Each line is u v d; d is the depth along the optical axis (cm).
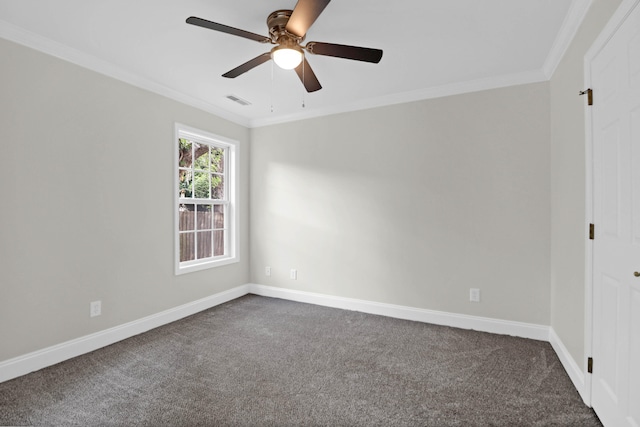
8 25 209
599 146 173
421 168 328
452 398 194
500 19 205
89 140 260
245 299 405
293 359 245
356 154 361
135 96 295
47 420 173
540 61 262
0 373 210
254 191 428
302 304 385
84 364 236
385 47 240
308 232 391
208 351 259
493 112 297
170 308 329
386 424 171
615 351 157
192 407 185
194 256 370
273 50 195
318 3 157
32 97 225
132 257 293
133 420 173
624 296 149
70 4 191
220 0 188
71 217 248
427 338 285
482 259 303
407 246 336
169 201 327
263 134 421
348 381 213
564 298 235
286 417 176
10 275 215
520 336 288
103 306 270
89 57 254
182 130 341
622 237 150
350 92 330
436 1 189
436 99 321
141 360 243
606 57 164
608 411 162
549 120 276
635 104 138
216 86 316
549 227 277
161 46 241
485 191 301
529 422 171
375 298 353
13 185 216
